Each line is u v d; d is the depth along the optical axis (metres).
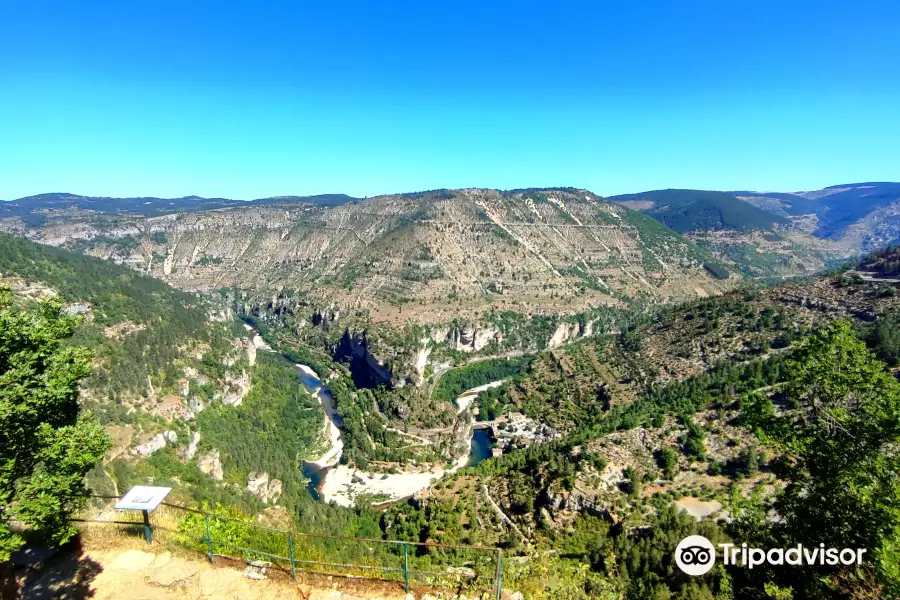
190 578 29.30
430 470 156.38
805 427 35.38
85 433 28.23
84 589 28.30
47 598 27.61
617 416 143.25
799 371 36.59
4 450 25.84
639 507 86.88
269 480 131.50
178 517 38.34
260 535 34.78
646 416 123.81
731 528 38.84
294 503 123.31
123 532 32.75
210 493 104.19
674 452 100.88
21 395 25.97
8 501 25.92
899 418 29.69
